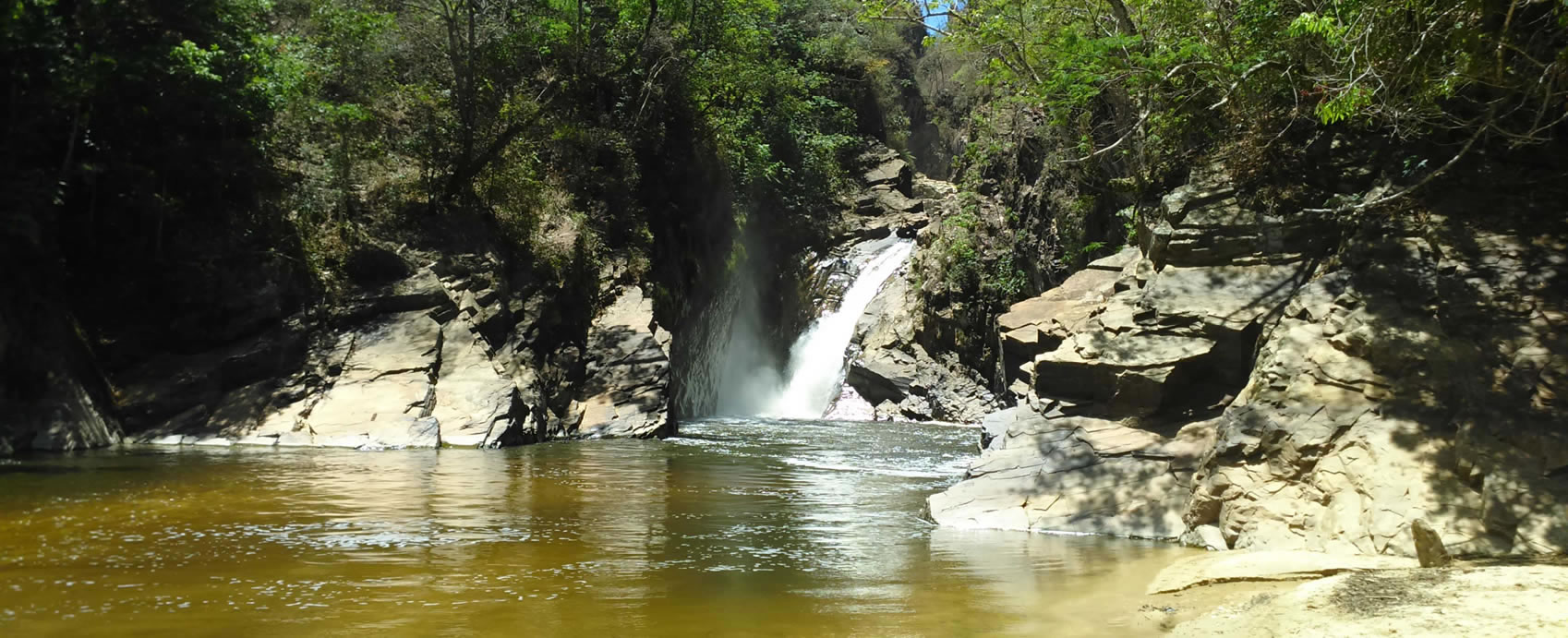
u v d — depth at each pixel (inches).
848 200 1603.1
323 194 829.8
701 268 1214.3
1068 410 478.0
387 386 731.4
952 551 362.3
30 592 281.1
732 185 1336.1
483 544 362.3
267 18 982.4
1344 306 408.5
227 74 741.9
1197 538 375.6
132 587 287.6
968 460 693.3
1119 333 485.7
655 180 1166.3
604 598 286.0
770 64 1504.7
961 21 818.8
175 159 740.0
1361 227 445.7
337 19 957.2
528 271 909.2
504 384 757.3
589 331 928.9
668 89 1186.0
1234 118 554.6
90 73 638.5
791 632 252.7
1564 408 338.6
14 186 632.4
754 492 515.8
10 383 621.3
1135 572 325.1
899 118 1971.0
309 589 288.4
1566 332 364.2
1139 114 679.1
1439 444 344.8
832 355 1320.1
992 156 1264.8
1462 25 414.6
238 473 529.0
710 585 304.8
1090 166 892.0
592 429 826.8
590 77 1136.8
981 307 1138.7
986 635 251.8
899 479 581.6
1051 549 366.6
